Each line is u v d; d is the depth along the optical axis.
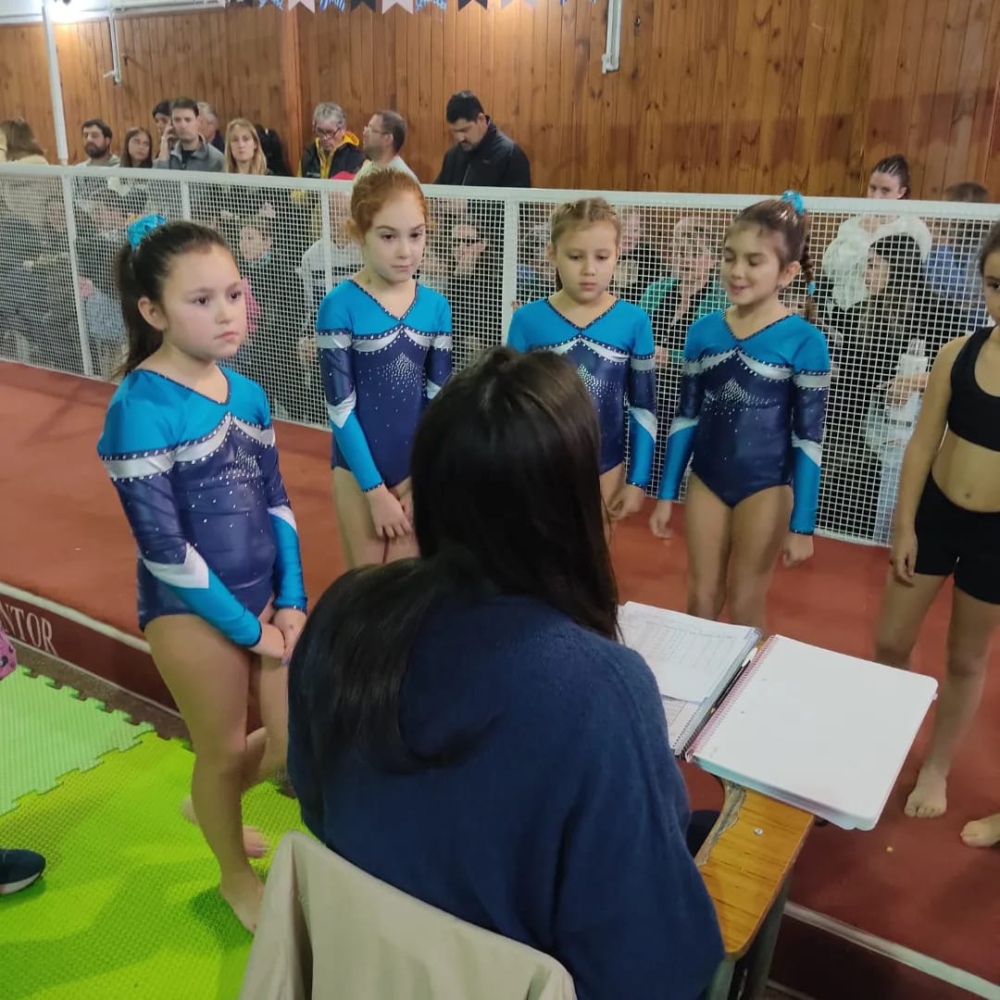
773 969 1.73
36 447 4.10
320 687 0.86
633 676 0.77
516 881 0.80
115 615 2.64
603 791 0.74
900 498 1.86
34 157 5.88
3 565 2.97
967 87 4.14
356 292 2.16
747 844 1.04
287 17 6.12
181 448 1.45
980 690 1.85
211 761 1.62
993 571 1.73
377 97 5.97
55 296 5.12
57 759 2.25
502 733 0.75
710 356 2.11
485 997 0.80
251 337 4.37
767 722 1.20
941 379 1.78
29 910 1.79
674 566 3.02
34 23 7.56
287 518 1.68
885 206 2.75
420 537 0.86
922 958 1.57
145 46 6.96
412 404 2.23
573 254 2.15
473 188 3.37
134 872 1.89
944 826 1.87
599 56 5.08
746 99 4.71
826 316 2.97
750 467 2.09
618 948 0.80
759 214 1.96
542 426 0.76
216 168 5.45
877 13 4.26
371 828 0.84
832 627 2.63
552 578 0.80
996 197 4.22
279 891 0.92
